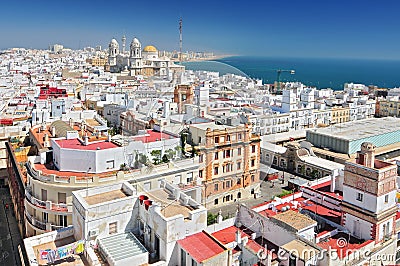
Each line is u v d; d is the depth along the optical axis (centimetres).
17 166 6831
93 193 3956
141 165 5141
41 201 5519
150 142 5503
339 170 5222
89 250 3403
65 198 5425
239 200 6719
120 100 11844
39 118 8931
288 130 12231
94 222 3569
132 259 3312
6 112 10181
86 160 5631
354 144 9844
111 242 3562
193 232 3566
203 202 6025
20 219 6550
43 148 6488
